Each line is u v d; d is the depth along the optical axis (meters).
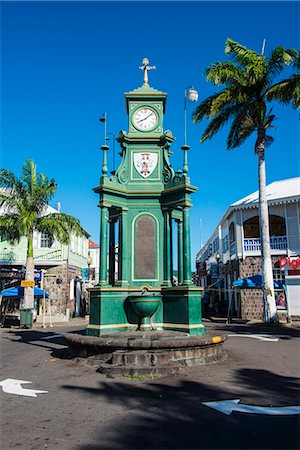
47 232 22.30
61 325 22.88
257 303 25.28
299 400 6.07
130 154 11.78
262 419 5.23
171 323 10.34
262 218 20.03
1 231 22.20
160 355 8.27
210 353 9.05
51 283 27.61
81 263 33.06
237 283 22.77
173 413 5.52
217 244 37.53
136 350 8.49
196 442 4.49
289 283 23.42
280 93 19.33
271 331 16.77
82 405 5.96
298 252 24.42
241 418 5.29
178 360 8.44
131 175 11.62
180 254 11.66
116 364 8.13
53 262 27.61
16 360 10.03
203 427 4.97
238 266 26.62
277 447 4.31
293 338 13.88
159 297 10.44
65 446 4.40
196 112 20.89
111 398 6.30
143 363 8.12
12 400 6.29
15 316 25.75
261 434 4.70
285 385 7.01
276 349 11.13
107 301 10.16
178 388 6.84
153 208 11.51
